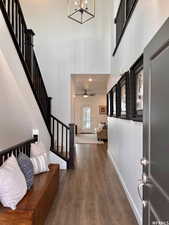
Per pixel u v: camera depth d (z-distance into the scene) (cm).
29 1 737
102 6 737
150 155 149
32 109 405
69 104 736
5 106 298
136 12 320
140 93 287
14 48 313
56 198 366
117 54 542
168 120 116
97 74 741
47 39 736
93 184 438
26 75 367
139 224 279
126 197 372
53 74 736
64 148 680
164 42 120
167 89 117
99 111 1536
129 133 360
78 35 737
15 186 239
